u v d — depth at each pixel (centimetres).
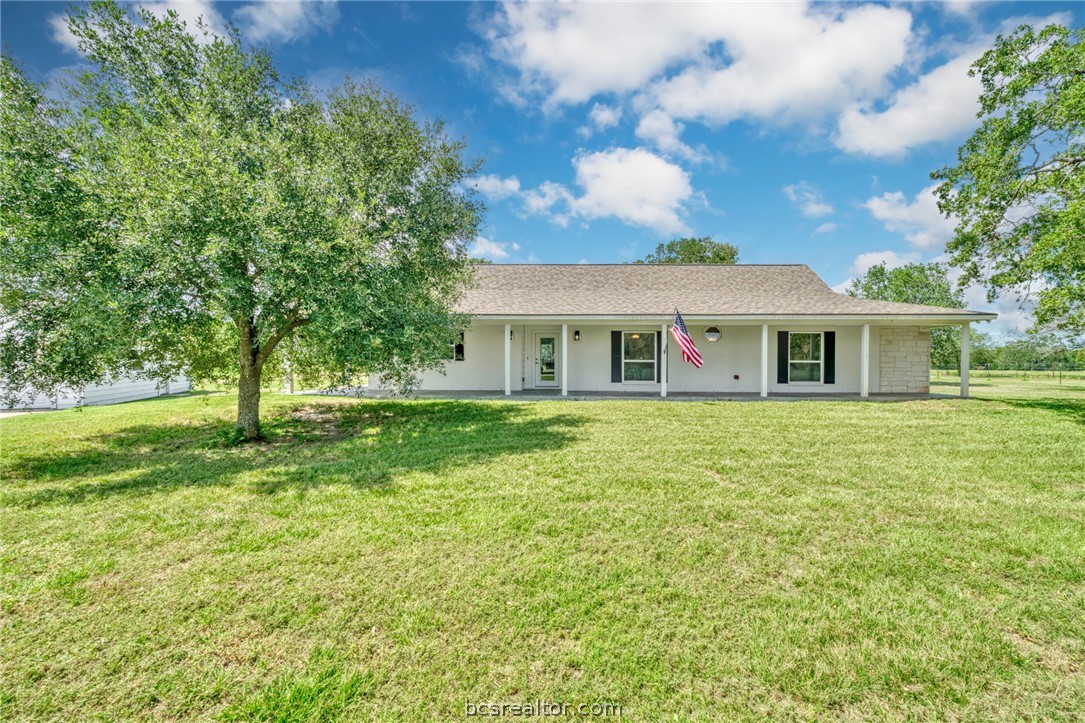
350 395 1366
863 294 3172
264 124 800
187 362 903
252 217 612
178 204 582
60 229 603
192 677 225
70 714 204
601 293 1552
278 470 585
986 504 448
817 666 229
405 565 332
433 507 446
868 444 707
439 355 870
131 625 265
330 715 202
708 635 252
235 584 308
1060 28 1161
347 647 246
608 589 299
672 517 417
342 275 687
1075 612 271
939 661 231
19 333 658
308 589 301
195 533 390
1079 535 375
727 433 793
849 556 342
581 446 699
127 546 366
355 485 518
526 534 382
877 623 262
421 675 225
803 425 866
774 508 439
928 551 349
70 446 755
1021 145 1277
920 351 1426
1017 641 247
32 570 327
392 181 860
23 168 601
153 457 670
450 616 271
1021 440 734
